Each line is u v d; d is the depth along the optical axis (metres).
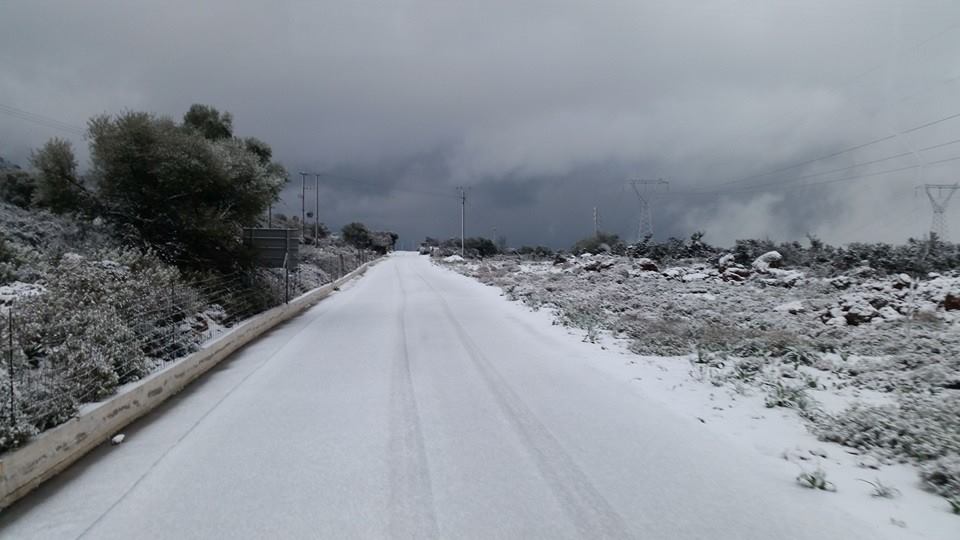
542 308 18.97
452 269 48.59
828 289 20.97
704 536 4.67
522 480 5.78
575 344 12.79
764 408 7.85
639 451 6.49
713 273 27.72
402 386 9.43
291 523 5.00
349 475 5.96
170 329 10.66
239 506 5.34
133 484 5.90
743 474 5.83
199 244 17.22
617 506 5.21
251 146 26.09
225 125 26.05
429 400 8.61
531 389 9.15
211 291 15.14
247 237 19.81
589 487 5.60
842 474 5.74
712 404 8.13
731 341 11.88
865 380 8.88
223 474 6.07
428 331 15.09
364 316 18.62
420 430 7.29
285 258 20.19
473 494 5.48
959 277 17.81
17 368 7.20
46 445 6.10
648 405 8.20
